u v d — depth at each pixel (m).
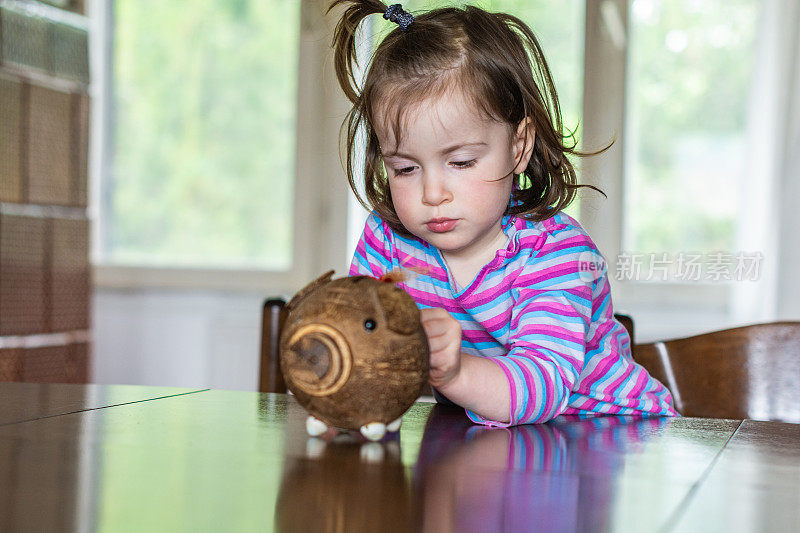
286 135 2.96
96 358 2.98
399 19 0.92
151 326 2.97
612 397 0.99
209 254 3.01
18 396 0.86
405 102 0.84
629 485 0.51
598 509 0.45
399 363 0.62
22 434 0.65
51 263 2.33
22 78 2.21
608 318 1.04
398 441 0.65
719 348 1.11
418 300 1.01
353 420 0.63
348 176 1.07
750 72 2.65
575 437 0.69
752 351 1.10
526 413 0.75
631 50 2.71
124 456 0.57
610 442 0.66
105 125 3.05
